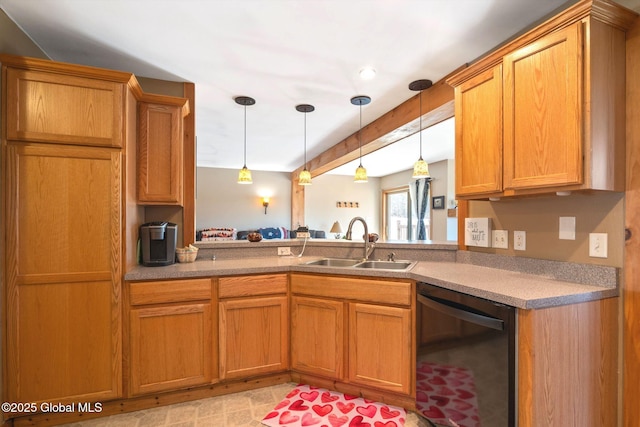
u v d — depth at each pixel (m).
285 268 2.32
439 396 1.76
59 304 1.87
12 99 1.79
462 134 1.98
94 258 1.93
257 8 1.72
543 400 1.32
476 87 1.88
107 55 2.22
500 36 1.99
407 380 1.98
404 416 1.95
